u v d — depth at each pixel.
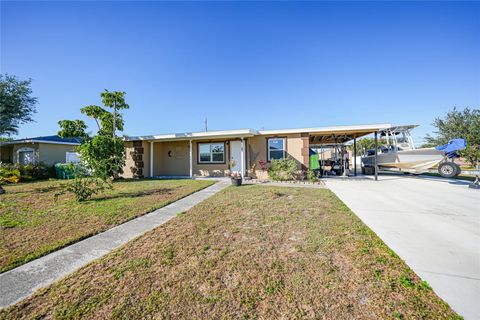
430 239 3.09
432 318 1.58
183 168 13.25
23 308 1.77
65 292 1.98
